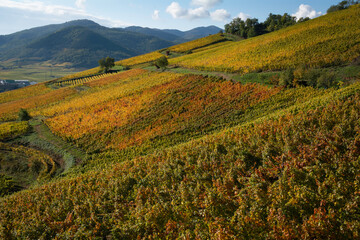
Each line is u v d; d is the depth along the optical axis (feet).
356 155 38.06
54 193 63.26
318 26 217.56
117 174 64.85
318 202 31.86
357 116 49.08
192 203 39.73
